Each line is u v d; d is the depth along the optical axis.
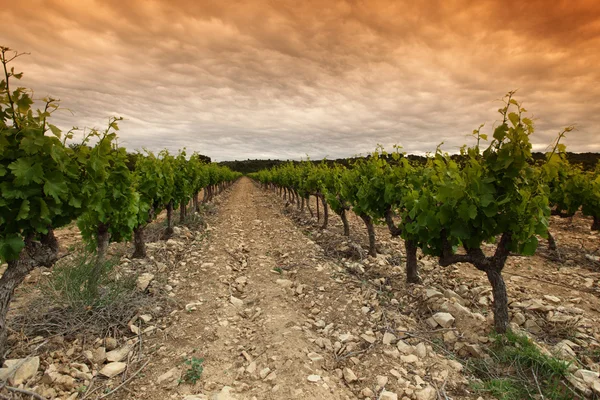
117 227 5.90
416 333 4.20
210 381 3.18
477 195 3.97
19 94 3.08
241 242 9.27
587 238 9.05
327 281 5.90
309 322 4.51
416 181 6.27
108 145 3.97
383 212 7.05
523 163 3.73
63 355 3.36
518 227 3.82
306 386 3.03
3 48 2.84
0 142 2.97
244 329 4.35
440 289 5.54
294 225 12.48
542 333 4.16
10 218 3.11
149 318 4.42
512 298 5.06
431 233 4.73
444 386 3.18
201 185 16.00
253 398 2.93
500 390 3.04
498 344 3.81
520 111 3.63
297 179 16.16
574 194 9.40
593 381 2.96
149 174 7.94
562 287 5.51
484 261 4.27
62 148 3.36
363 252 7.64
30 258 3.39
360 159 9.30
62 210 3.56
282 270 6.73
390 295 5.43
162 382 3.17
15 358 3.23
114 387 3.08
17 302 4.45
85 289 4.30
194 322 4.43
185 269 6.70
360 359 3.64
